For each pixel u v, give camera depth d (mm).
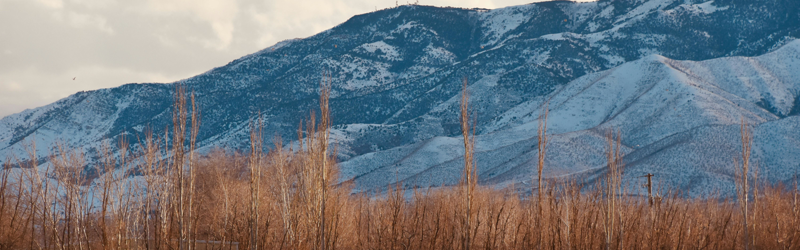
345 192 59188
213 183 59062
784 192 82625
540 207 38125
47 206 40156
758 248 60688
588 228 48688
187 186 38938
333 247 46562
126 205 38531
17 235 43656
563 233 48125
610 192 39188
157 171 39031
